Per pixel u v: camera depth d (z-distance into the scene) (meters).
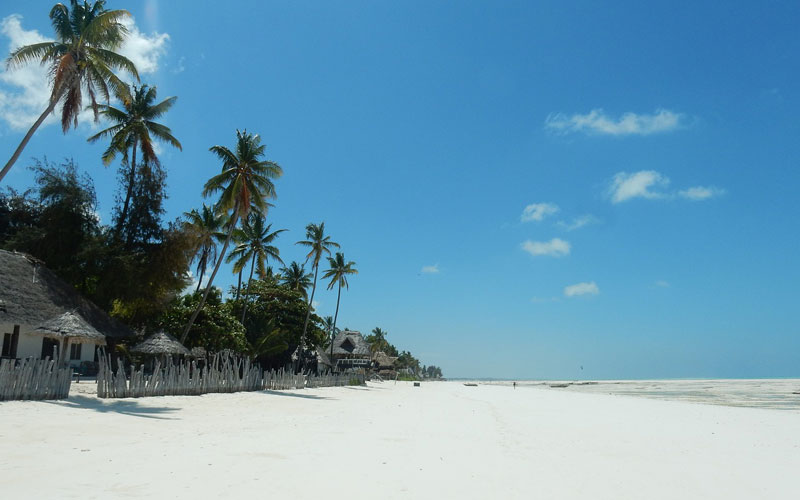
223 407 19.73
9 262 26.27
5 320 23.45
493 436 15.22
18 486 6.75
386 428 16.14
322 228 56.44
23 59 22.73
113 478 7.50
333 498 7.20
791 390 78.69
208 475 8.04
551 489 8.42
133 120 34.75
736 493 8.71
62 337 19.73
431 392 54.12
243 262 50.31
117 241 33.06
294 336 51.53
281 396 28.16
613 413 26.48
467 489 8.17
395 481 8.45
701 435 16.95
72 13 25.23
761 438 16.39
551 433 16.53
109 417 13.93
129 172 35.19
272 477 8.17
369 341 129.12
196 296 43.06
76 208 32.16
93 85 24.91
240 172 35.69
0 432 10.40
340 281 66.75
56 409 14.32
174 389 21.80
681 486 9.07
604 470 10.23
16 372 15.04
